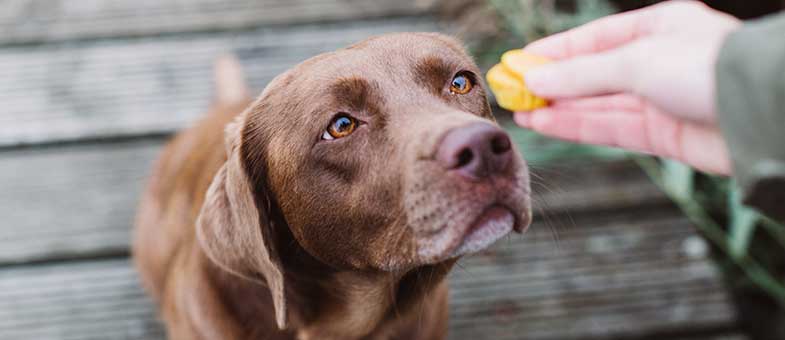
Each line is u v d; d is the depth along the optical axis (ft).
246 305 1.86
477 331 2.46
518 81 1.61
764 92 1.14
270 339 1.90
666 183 2.65
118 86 2.97
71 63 3.03
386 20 3.15
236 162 1.65
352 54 1.61
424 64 1.60
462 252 1.50
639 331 2.45
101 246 2.64
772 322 2.68
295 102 1.61
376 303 1.88
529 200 1.52
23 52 3.06
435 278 1.85
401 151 1.51
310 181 1.63
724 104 1.19
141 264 2.34
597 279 2.53
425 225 1.48
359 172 1.58
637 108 1.63
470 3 3.14
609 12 2.75
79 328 2.49
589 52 1.68
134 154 2.82
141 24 3.16
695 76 1.28
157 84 2.98
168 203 2.18
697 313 2.47
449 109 1.53
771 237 2.81
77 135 2.85
